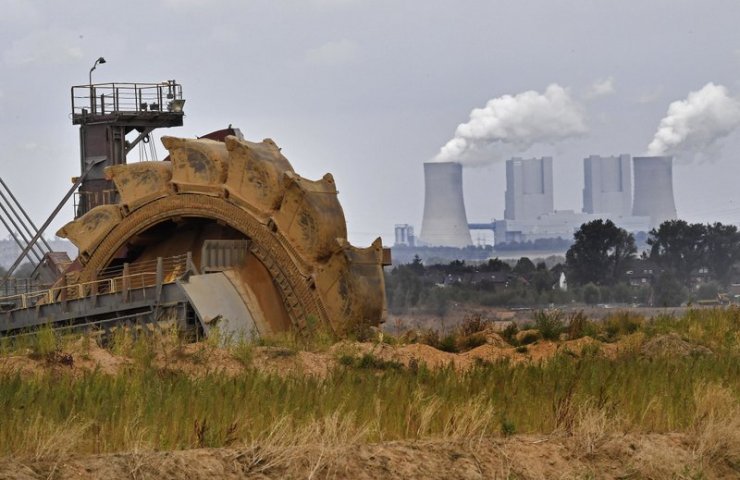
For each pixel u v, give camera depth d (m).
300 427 38.19
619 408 45.44
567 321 92.75
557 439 41.00
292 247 94.06
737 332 78.62
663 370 53.97
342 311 93.12
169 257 99.56
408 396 44.53
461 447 38.81
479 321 86.25
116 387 43.03
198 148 99.19
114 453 34.50
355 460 36.31
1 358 54.22
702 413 45.28
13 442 34.19
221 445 36.91
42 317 94.31
